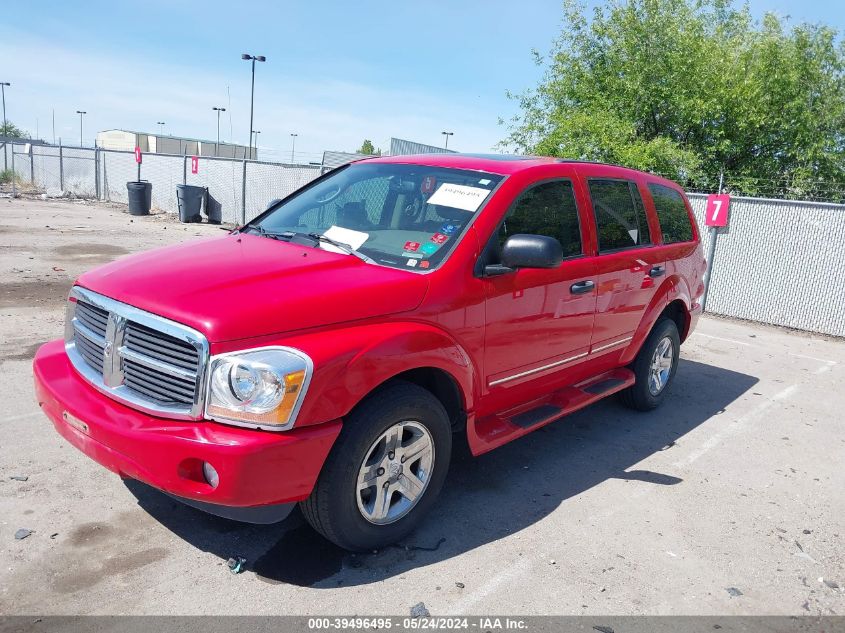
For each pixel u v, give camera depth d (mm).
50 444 4387
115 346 3162
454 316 3559
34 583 3031
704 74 17406
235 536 3518
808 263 9883
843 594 3396
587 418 5754
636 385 5738
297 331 3004
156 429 2902
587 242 4621
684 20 18875
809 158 17891
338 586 3166
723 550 3740
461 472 4496
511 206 4027
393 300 3322
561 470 4648
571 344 4535
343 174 4781
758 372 7613
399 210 4074
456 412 3807
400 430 3340
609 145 15656
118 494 3836
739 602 3273
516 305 3945
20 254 11688
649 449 5145
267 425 2850
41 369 3541
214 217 20500
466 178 4164
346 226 4066
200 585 3105
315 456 2967
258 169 18875
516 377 4133
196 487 2871
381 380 3158
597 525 3914
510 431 4125
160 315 3010
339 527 3188
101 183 25969
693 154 16219
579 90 18422
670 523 4004
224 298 3025
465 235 3748
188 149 58375
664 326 5781
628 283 5012
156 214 21938
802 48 19016
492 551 3559
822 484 4715
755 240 10359
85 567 3170
